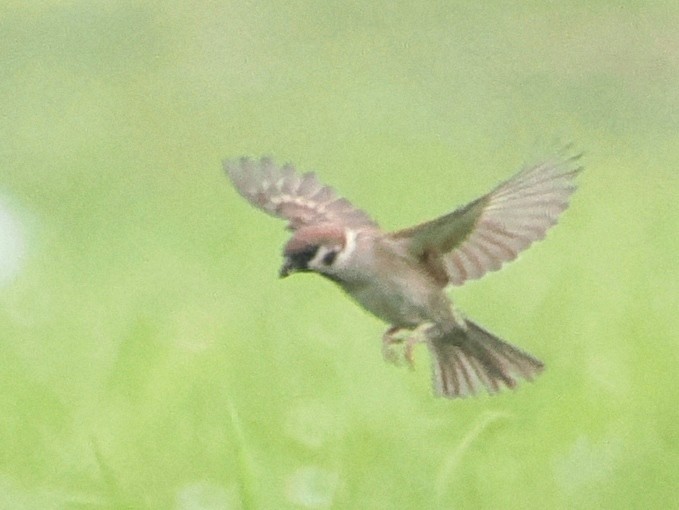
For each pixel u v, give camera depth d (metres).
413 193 20.97
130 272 16.27
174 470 10.54
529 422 10.70
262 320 13.52
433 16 30.12
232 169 8.72
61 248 17.42
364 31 29.69
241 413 10.77
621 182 21.66
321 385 11.66
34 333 13.46
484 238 7.83
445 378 8.32
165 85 27.56
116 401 11.47
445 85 27.86
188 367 11.74
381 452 10.27
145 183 22.58
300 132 25.62
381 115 26.45
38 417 11.24
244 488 8.82
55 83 27.67
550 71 28.52
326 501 9.60
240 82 27.80
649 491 9.98
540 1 30.14
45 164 23.89
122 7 30.19
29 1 30.77
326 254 7.95
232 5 30.20
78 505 9.93
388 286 7.95
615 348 11.80
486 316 13.43
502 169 22.94
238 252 16.91
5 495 10.11
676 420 10.71
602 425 10.64
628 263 15.31
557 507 9.88
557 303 12.92
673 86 27.86
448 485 9.75
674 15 29.48
